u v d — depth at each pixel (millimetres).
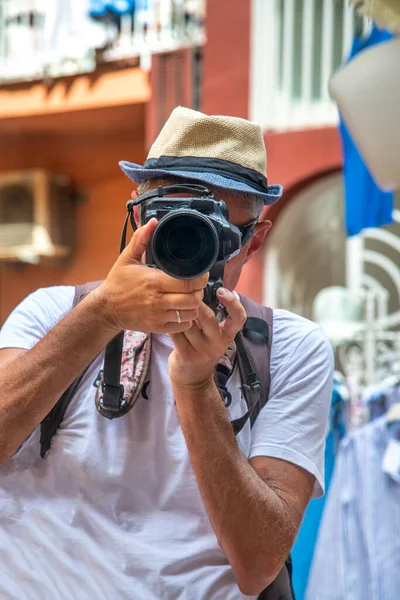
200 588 2033
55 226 9234
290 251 8055
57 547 2062
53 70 8594
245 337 2201
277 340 2229
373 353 6137
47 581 2037
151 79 8125
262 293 7695
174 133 2109
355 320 6223
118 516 2088
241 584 2031
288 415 2150
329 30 7461
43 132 9383
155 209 1821
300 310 8477
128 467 2086
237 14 7668
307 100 7488
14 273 9703
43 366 1902
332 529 4676
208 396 1935
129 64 8281
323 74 7461
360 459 4684
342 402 4980
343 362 6645
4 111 8867
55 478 2121
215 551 2070
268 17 7590
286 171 7473
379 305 7652
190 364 1868
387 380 4949
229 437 1965
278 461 2113
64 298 2270
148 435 2100
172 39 8172
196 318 1788
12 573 2061
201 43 7969
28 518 2105
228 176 2070
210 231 1646
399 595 4512
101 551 2053
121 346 2053
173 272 1674
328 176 7457
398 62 3146
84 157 9383
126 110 8477
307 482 2139
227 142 2096
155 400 2113
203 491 1960
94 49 8414
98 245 9320
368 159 3357
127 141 9227
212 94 7707
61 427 2133
